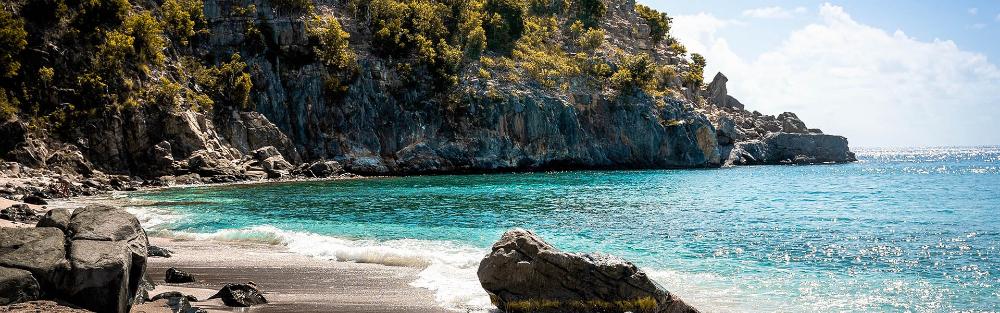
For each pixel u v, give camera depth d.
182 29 119.69
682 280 23.97
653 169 151.00
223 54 123.94
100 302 15.35
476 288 21.75
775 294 21.58
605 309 18.77
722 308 19.59
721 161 172.62
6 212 37.28
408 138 130.50
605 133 153.12
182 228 40.16
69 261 15.40
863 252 31.20
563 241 35.69
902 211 52.56
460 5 163.38
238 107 115.25
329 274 24.12
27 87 92.75
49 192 65.31
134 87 101.19
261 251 30.03
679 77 198.88
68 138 92.50
